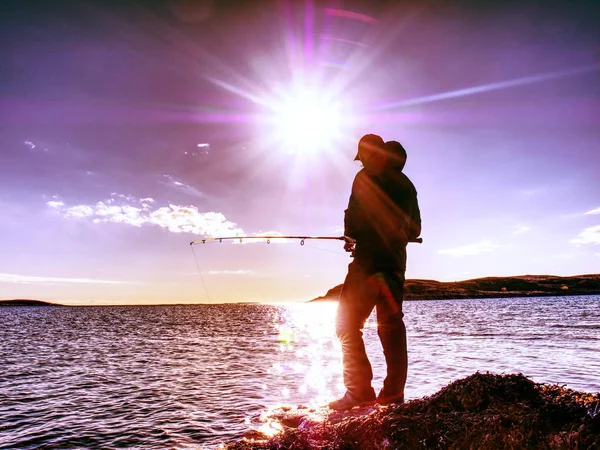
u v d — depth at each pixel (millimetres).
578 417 2838
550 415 2914
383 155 5109
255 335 30344
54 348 21703
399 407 3734
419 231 5477
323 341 23922
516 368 11109
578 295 161500
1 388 10414
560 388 3650
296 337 27797
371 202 5070
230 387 9461
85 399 8938
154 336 30453
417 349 16406
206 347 20625
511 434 2795
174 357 16484
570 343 17578
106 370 13281
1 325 53406
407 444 3047
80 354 18562
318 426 3914
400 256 5117
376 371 10734
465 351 15500
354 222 5156
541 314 50031
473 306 94562
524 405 3164
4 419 7418
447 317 50250
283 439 3676
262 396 8281
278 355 16328
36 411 7980
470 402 3477
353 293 5098
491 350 15672
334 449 3283
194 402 8039
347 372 5180
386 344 5047
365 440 3262
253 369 12359
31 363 15539
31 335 33438
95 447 5766
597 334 21797
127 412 7609
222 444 5277
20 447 5930
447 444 2941
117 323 56656
